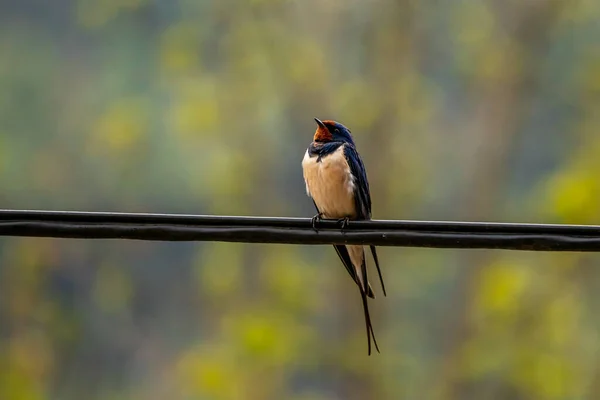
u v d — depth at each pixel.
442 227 6.59
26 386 21.81
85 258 24.42
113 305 23.53
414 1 20.36
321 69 20.38
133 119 21.48
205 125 20.42
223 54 21.00
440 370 19.56
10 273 23.48
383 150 19.95
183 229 6.68
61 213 6.61
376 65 20.34
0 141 24.48
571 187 17.61
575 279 18.78
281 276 19.41
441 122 22.56
